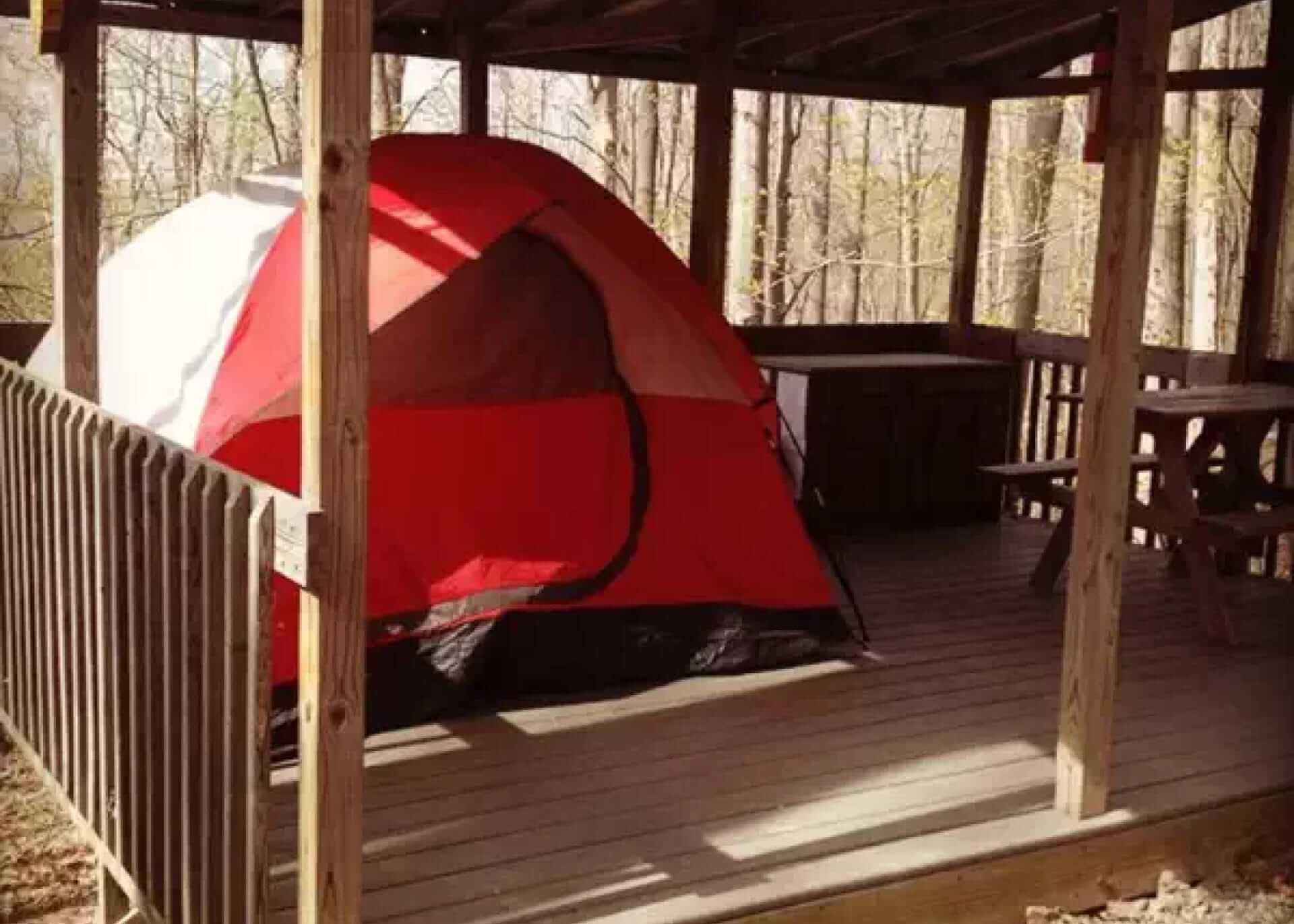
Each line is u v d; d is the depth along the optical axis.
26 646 4.49
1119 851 4.04
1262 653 5.75
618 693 4.93
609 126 16.17
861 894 3.56
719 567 5.24
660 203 18.25
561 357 5.05
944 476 7.57
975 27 6.88
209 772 3.10
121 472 3.55
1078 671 3.98
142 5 6.45
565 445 5.02
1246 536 5.68
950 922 3.74
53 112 4.39
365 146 2.70
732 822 3.89
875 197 18.59
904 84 7.97
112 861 3.75
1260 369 6.94
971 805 4.08
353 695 2.82
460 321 4.92
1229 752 4.63
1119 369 3.88
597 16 6.82
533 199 4.95
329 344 2.71
